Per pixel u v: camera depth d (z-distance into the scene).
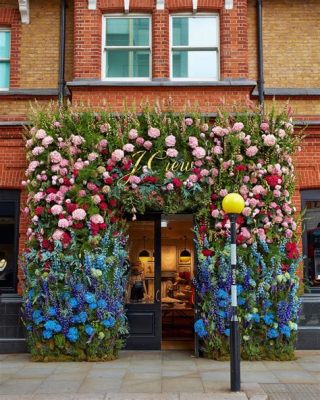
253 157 9.98
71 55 11.62
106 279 9.56
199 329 9.56
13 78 11.53
